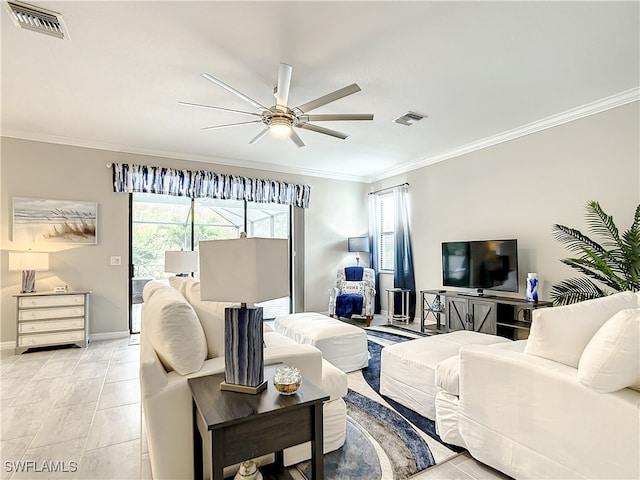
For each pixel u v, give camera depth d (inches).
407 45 97.4
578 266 126.5
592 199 138.5
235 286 56.7
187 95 127.0
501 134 170.4
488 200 179.6
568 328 61.4
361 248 245.4
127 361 144.1
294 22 87.4
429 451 78.0
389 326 208.4
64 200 173.5
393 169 240.2
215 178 210.5
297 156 210.1
